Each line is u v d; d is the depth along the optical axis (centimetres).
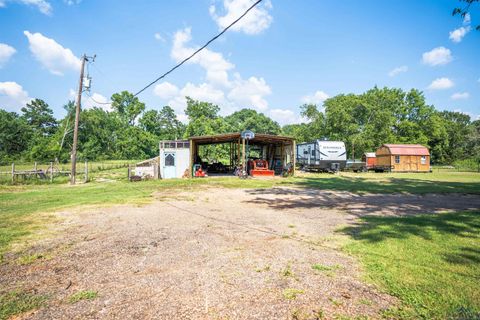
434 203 995
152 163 2167
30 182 1728
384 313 280
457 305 291
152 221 698
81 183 1788
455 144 6469
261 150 3275
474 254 444
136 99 7350
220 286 342
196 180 1922
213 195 1198
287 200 1063
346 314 279
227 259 434
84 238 549
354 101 4491
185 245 504
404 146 3438
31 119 7625
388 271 381
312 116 4981
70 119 6300
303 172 3028
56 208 877
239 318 273
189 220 711
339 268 395
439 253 450
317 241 525
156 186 1552
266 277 367
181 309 290
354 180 2012
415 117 5609
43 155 5266
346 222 685
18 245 506
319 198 1119
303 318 273
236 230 610
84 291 331
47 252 469
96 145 6506
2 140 6278
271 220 711
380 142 4444
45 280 362
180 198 1105
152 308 292
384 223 664
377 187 1540
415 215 770
